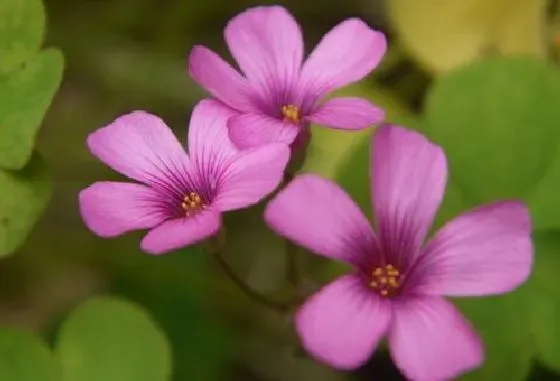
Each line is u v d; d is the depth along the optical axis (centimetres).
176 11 24
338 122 18
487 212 18
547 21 23
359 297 18
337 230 18
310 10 25
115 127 19
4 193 20
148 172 19
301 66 19
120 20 24
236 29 19
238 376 23
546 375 22
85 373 20
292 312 20
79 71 24
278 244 23
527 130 21
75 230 24
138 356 20
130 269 23
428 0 23
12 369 20
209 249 19
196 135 19
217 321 23
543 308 21
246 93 19
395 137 18
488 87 21
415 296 18
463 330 18
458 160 21
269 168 18
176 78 24
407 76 24
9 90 20
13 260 24
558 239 21
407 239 18
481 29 23
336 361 18
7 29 20
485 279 18
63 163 24
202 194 19
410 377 18
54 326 23
